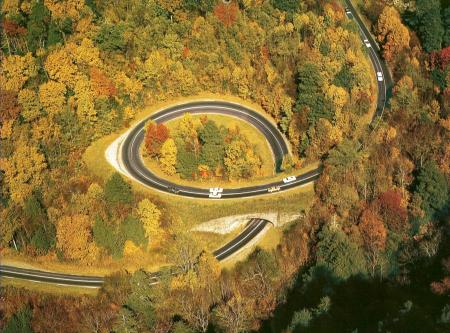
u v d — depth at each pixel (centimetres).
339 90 19350
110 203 17188
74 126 18688
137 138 19538
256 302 15300
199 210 17475
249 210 17550
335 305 13738
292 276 15975
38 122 18612
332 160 17912
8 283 16488
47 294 16162
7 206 17425
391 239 16412
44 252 17188
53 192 17712
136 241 16950
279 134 19850
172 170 18350
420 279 14700
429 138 19238
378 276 14988
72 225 16638
